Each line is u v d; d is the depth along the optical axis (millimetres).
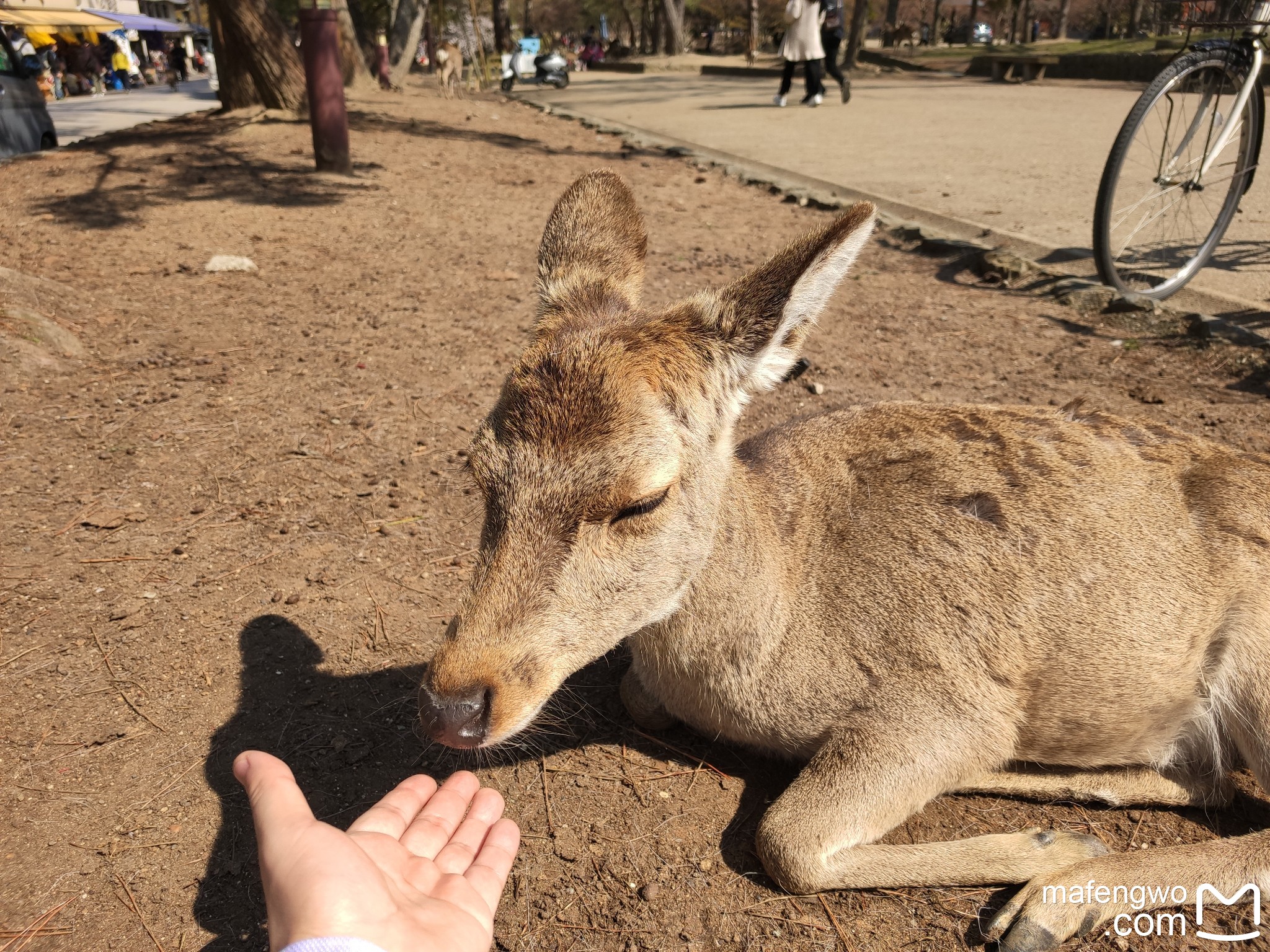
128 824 648
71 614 850
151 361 1404
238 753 713
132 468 1098
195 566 931
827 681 672
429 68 11227
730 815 681
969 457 728
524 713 545
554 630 555
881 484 728
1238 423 1175
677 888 617
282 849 446
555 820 671
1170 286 1624
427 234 2215
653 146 3695
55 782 679
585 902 607
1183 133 1675
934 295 1767
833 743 663
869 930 592
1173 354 1424
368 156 3148
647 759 738
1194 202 1822
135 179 2635
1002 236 2051
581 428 550
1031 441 737
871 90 6125
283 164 2900
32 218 2180
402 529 1009
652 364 580
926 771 644
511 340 1549
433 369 1425
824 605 687
